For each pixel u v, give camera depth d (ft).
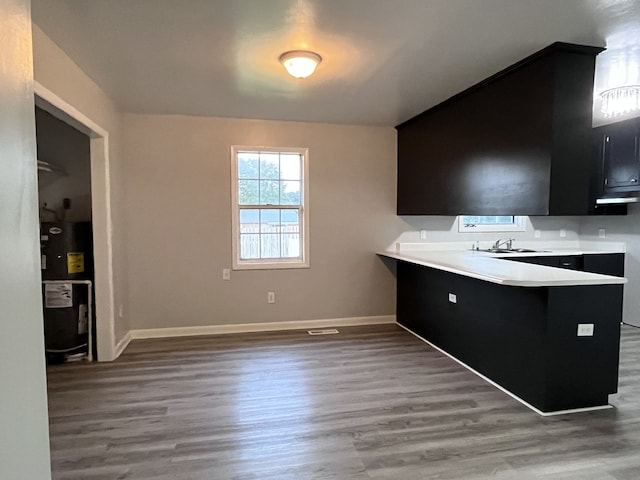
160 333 14.32
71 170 12.48
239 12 6.98
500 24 7.47
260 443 7.46
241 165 14.97
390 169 15.99
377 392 9.67
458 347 11.85
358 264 15.89
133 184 13.88
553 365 8.63
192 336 14.33
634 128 13.57
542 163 8.82
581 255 15.58
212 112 13.74
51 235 11.54
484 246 17.17
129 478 6.46
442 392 9.69
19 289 2.50
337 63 9.34
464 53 8.79
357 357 12.14
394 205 16.10
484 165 10.77
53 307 11.64
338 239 15.65
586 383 8.82
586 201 8.93
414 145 14.61
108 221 11.84
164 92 11.47
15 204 2.47
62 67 8.63
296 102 12.52
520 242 17.54
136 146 13.83
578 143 8.75
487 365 10.53
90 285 11.81
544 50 8.59
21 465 2.52
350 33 7.83
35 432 2.68
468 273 9.98
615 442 7.47
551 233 17.94
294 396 9.44
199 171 14.34
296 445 7.39
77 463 6.84
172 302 14.39
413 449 7.25
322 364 11.53
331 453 7.14
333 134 15.38
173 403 9.09
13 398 2.43
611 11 7.00
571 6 6.84
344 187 15.60
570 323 8.67
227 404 9.04
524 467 6.72
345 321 15.88
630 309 15.79
